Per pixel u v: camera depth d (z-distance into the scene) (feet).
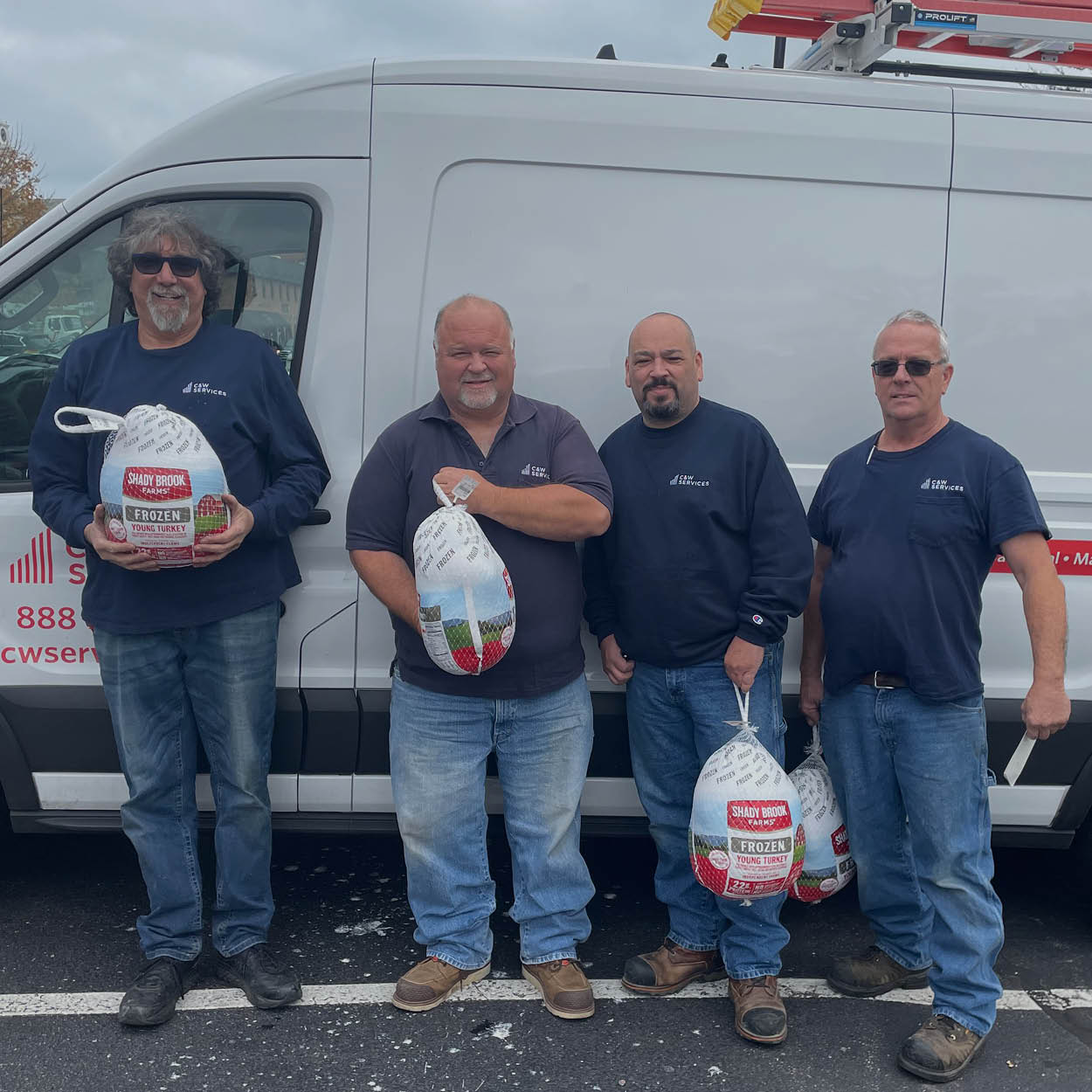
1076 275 10.58
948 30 9.99
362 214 10.20
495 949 10.77
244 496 9.32
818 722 10.14
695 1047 9.14
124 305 10.20
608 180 10.26
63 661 10.38
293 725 10.53
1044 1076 8.80
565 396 10.43
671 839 9.99
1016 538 8.66
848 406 10.57
